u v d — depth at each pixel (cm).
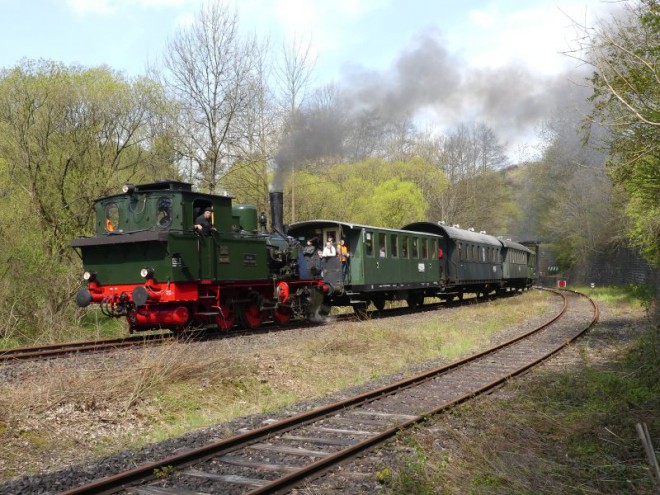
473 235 2995
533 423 715
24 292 1661
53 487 523
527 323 1927
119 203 1362
